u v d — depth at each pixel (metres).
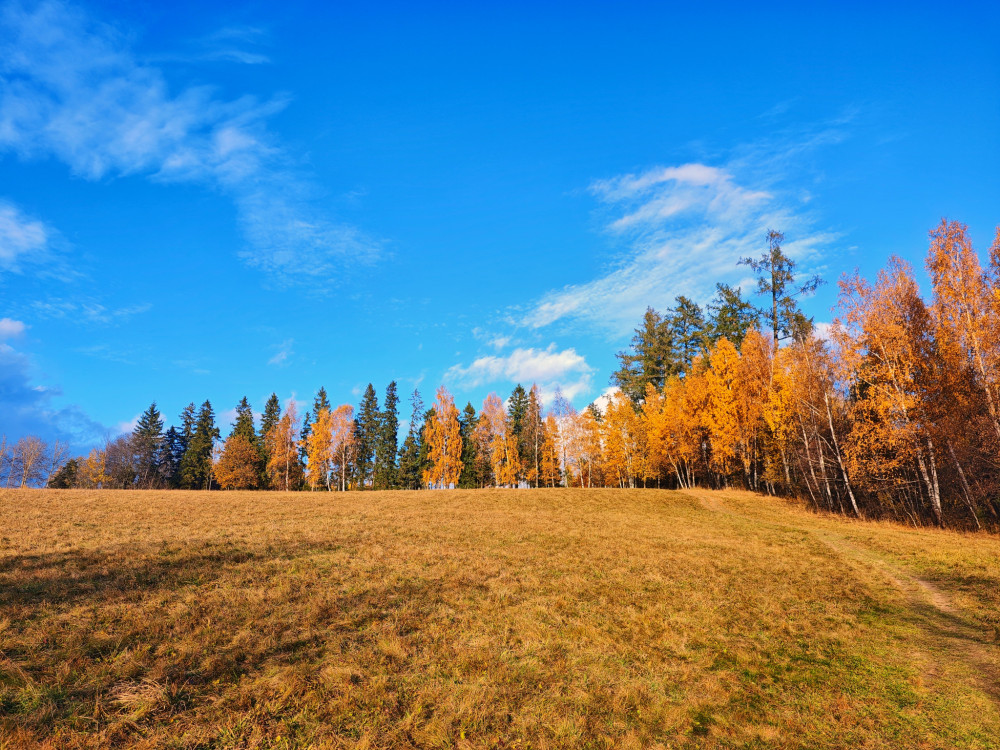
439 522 25.81
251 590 11.81
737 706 8.11
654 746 6.89
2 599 10.15
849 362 27.64
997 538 21.92
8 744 5.78
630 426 49.91
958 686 8.73
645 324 55.78
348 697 7.48
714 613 12.56
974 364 23.53
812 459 33.41
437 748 6.53
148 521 22.47
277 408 82.38
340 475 70.31
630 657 9.90
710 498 37.03
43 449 70.62
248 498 35.03
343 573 14.15
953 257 23.97
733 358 39.28
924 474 25.61
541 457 66.25
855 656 10.17
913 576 16.36
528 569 16.16
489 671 8.85
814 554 19.75
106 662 7.89
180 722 6.55
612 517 29.67
